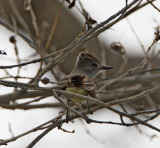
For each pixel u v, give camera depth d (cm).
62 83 982
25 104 1170
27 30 1292
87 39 946
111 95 1442
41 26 1512
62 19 1575
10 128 1144
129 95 1451
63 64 1574
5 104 1149
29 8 1163
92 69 1300
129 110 1620
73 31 1575
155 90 950
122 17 953
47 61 1309
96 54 1622
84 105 1317
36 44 1279
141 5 973
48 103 1267
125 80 1499
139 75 1523
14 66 925
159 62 1583
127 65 1645
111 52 1634
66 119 1004
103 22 945
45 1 1563
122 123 899
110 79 1458
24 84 915
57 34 1562
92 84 1059
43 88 923
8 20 1466
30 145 971
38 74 1025
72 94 916
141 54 1667
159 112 922
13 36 1131
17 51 1130
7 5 1490
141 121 892
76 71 1287
